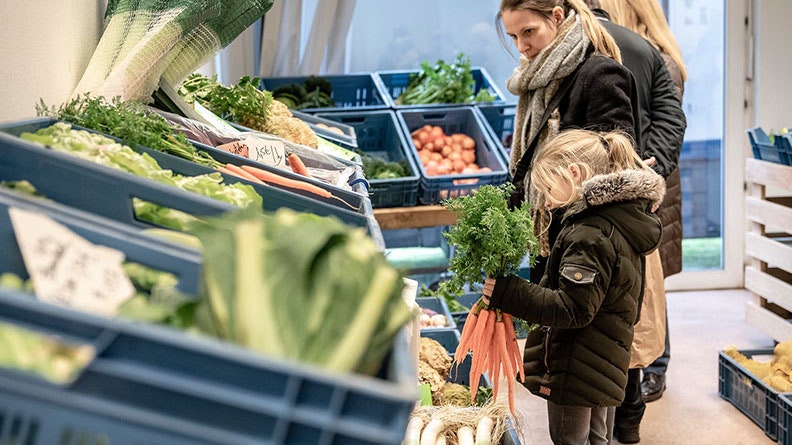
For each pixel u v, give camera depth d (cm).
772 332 455
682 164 595
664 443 387
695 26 579
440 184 476
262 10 249
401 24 588
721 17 577
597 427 308
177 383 77
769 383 392
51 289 96
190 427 77
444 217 477
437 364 306
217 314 88
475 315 276
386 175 476
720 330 523
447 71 556
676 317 546
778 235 485
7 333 76
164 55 232
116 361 77
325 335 87
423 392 279
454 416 258
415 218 473
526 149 346
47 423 75
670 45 397
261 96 317
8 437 76
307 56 564
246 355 78
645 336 360
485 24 594
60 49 221
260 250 91
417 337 187
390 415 78
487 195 267
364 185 253
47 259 97
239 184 165
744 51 577
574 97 326
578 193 274
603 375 279
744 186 591
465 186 480
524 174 347
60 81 221
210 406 77
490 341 275
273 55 560
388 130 531
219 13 239
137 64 226
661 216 420
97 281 98
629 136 314
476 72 584
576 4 332
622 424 382
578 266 264
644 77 358
